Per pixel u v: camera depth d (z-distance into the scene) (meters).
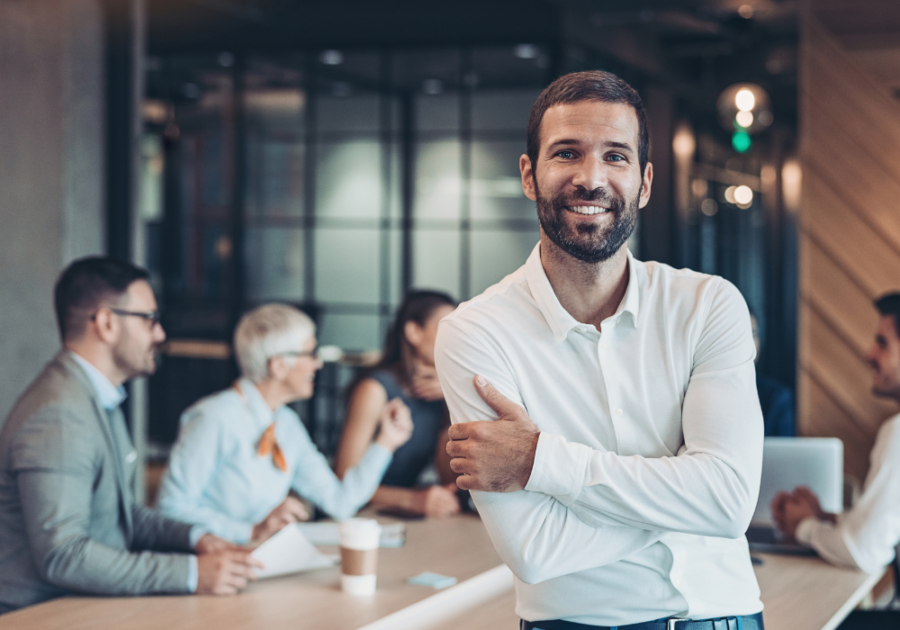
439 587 2.12
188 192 7.83
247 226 7.70
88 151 4.50
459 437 1.32
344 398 3.26
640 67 7.12
